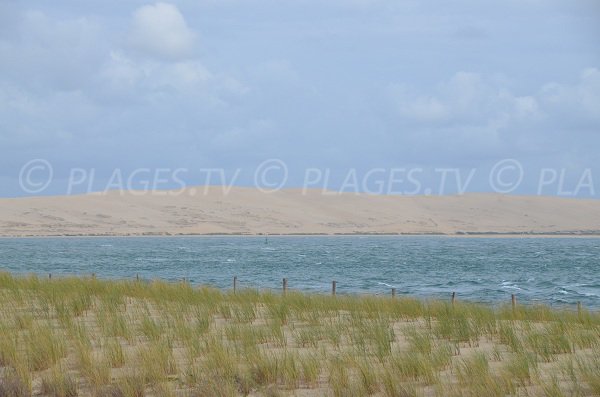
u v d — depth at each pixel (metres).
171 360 14.41
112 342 16.62
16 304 24.00
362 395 12.05
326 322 20.52
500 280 59.91
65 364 14.68
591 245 153.38
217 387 12.17
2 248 125.81
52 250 117.50
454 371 14.12
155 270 70.12
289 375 13.19
